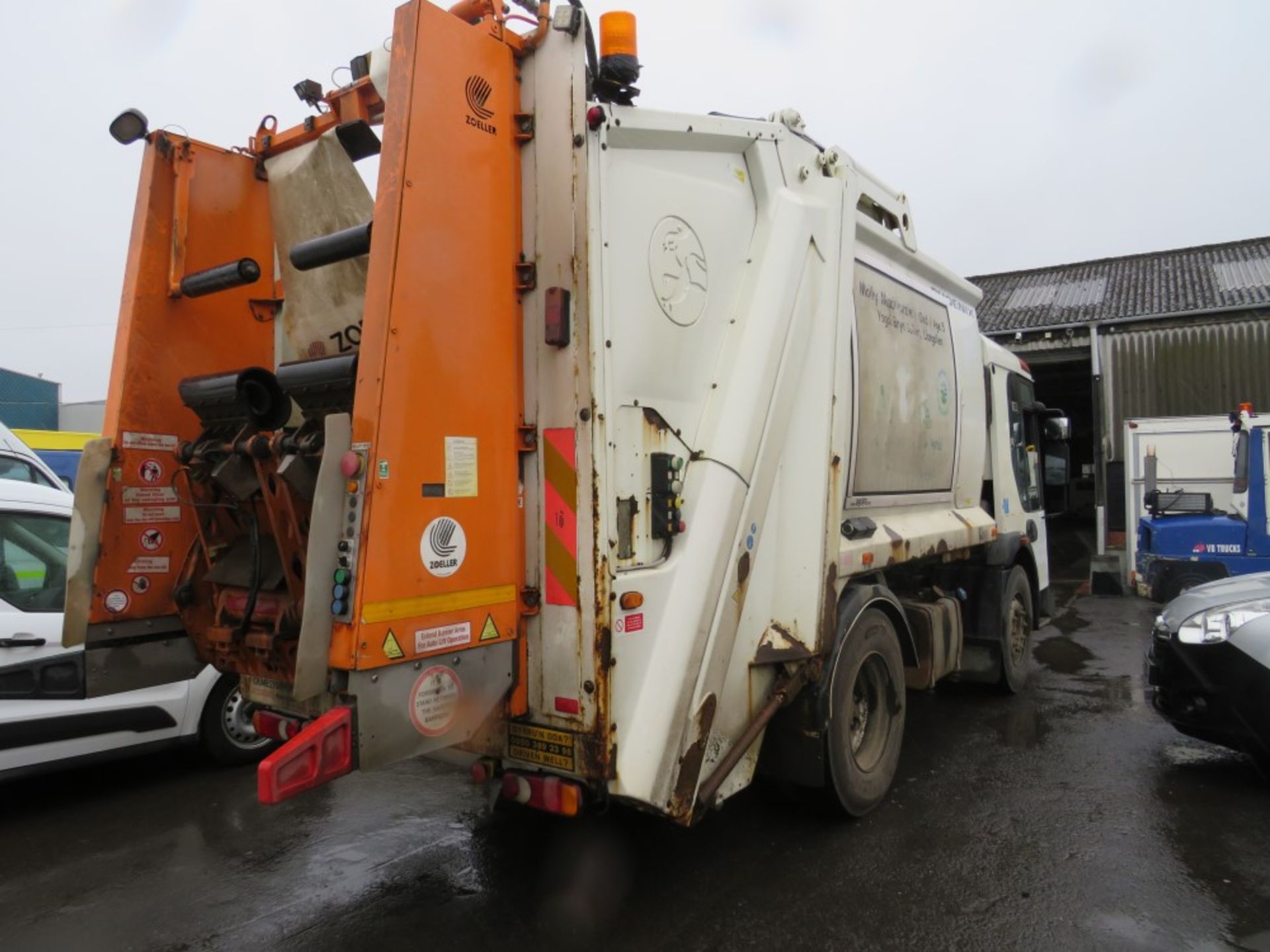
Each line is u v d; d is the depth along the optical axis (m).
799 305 3.98
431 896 3.66
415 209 2.74
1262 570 10.90
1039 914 3.44
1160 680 5.12
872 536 4.70
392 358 2.68
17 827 4.52
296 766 2.45
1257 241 20.53
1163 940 3.24
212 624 3.88
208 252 3.98
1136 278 20.36
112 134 3.76
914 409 5.42
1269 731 4.60
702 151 3.60
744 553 3.57
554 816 4.48
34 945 3.35
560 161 3.03
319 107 3.91
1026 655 7.27
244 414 3.57
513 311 3.08
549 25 3.07
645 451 3.21
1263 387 16.27
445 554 2.85
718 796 3.51
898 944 3.24
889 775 4.63
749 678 3.66
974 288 6.80
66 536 5.07
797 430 3.98
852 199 4.49
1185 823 4.32
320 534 2.63
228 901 3.67
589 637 2.97
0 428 8.81
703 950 3.21
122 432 3.70
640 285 3.21
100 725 4.76
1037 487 8.11
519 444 3.10
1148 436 13.25
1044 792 4.77
